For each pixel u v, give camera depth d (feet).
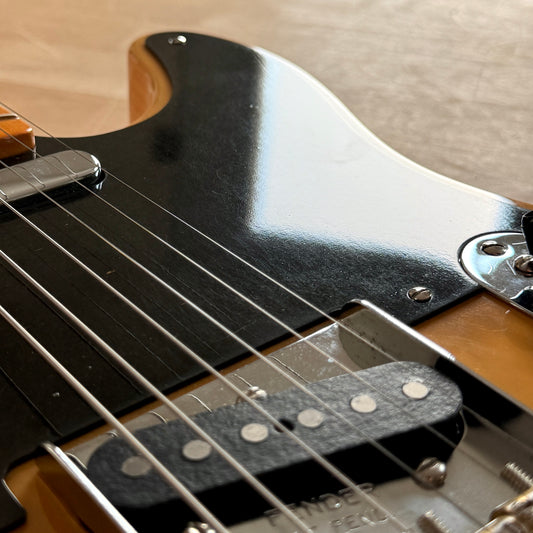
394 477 0.58
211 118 1.07
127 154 0.97
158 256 0.80
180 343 0.69
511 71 2.74
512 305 0.76
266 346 0.70
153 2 3.06
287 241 0.84
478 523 0.56
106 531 0.53
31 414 0.62
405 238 0.85
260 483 0.56
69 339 0.69
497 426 0.62
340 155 1.00
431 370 0.65
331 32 2.91
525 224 0.76
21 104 2.37
